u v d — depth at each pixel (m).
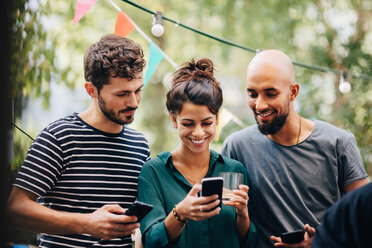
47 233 1.79
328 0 5.83
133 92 1.93
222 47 7.15
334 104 5.50
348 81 3.08
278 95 2.00
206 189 1.61
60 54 5.44
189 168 1.98
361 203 1.23
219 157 2.03
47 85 3.82
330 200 2.09
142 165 2.10
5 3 1.06
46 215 1.77
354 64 5.27
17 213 1.79
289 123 2.12
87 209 1.92
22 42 3.06
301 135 2.14
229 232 1.89
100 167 1.96
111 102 1.91
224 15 6.95
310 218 2.05
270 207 2.07
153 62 2.46
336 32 5.61
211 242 1.87
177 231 1.72
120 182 1.99
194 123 1.85
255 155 2.16
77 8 2.23
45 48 3.72
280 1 6.40
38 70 3.57
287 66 2.05
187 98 1.84
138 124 8.31
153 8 7.76
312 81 5.56
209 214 1.64
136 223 1.74
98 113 2.00
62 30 5.38
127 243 2.00
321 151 2.11
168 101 1.93
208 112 1.85
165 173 1.95
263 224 2.11
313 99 5.50
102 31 6.61
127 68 1.87
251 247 1.92
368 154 5.17
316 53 5.55
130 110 1.94
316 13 6.15
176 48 7.97
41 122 3.81
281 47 6.26
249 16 6.74
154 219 1.83
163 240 1.71
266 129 2.04
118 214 1.83
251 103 2.07
